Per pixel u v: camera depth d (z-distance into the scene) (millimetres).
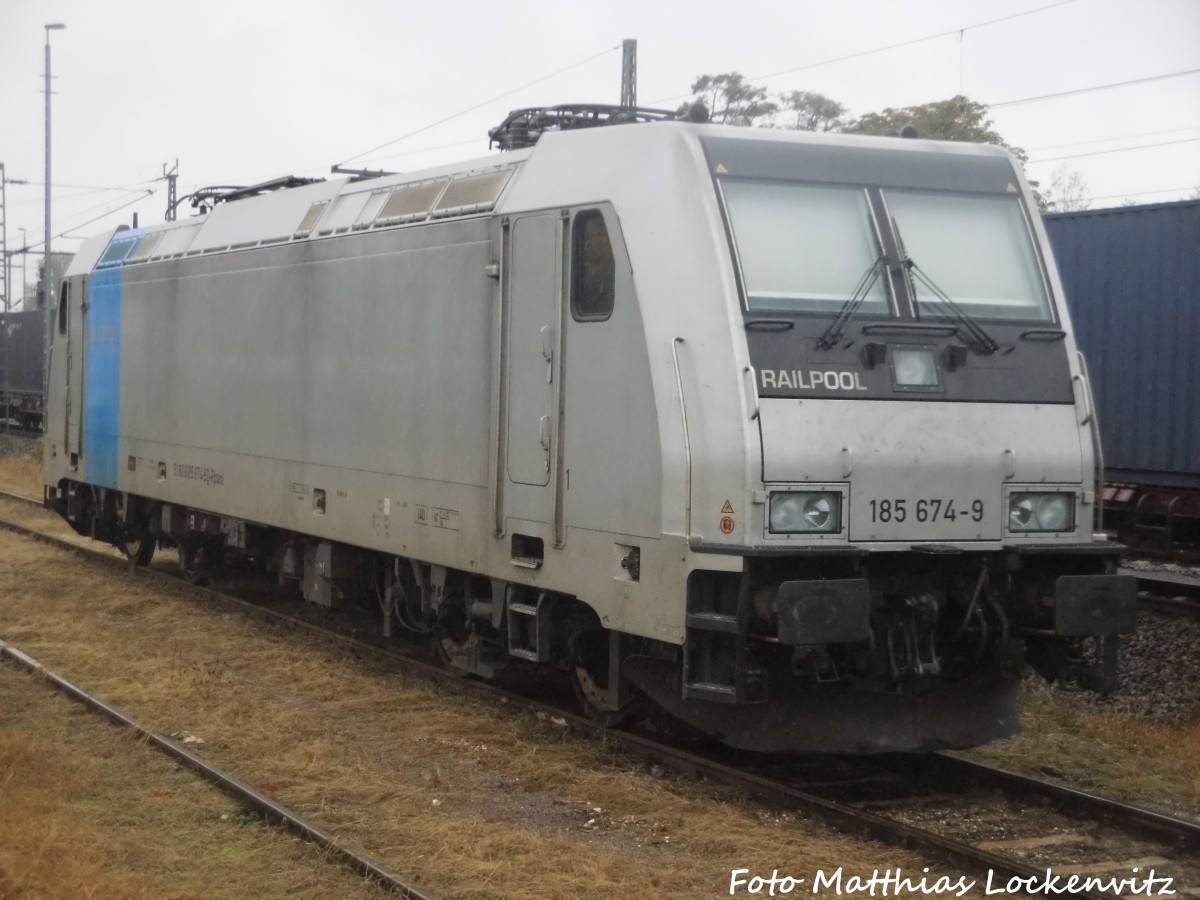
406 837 6316
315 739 8109
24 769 7031
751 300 6793
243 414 11945
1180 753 8008
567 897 5578
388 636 10828
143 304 14258
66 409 16547
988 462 7070
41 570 14922
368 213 10156
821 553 6566
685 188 7055
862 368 6910
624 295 7262
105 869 5789
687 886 5781
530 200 8133
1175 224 13719
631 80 21922
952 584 7172
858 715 7141
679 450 6840
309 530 10797
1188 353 13594
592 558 7504
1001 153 7941
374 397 9820
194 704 8938
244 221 12406
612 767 7609
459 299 8797
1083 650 7547
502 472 8344
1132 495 14859
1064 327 7527
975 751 8016
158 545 15141
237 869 5902
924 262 7328
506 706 9031
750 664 6672
